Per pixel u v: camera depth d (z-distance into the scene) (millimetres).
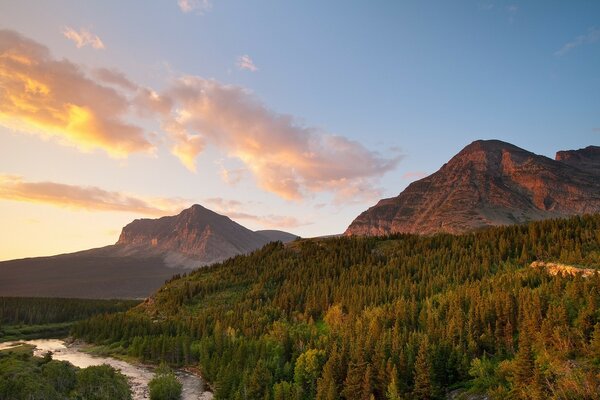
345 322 172875
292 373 139000
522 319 130000
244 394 121625
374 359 122562
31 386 102188
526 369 100062
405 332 138875
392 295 194500
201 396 137750
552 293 141250
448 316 145250
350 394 115312
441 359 120438
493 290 158500
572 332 112125
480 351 127750
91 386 117438
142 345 191000
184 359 180500
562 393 91312
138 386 146875
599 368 97438
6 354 128875
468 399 108000
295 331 173500
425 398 111375
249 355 144000
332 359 124750
